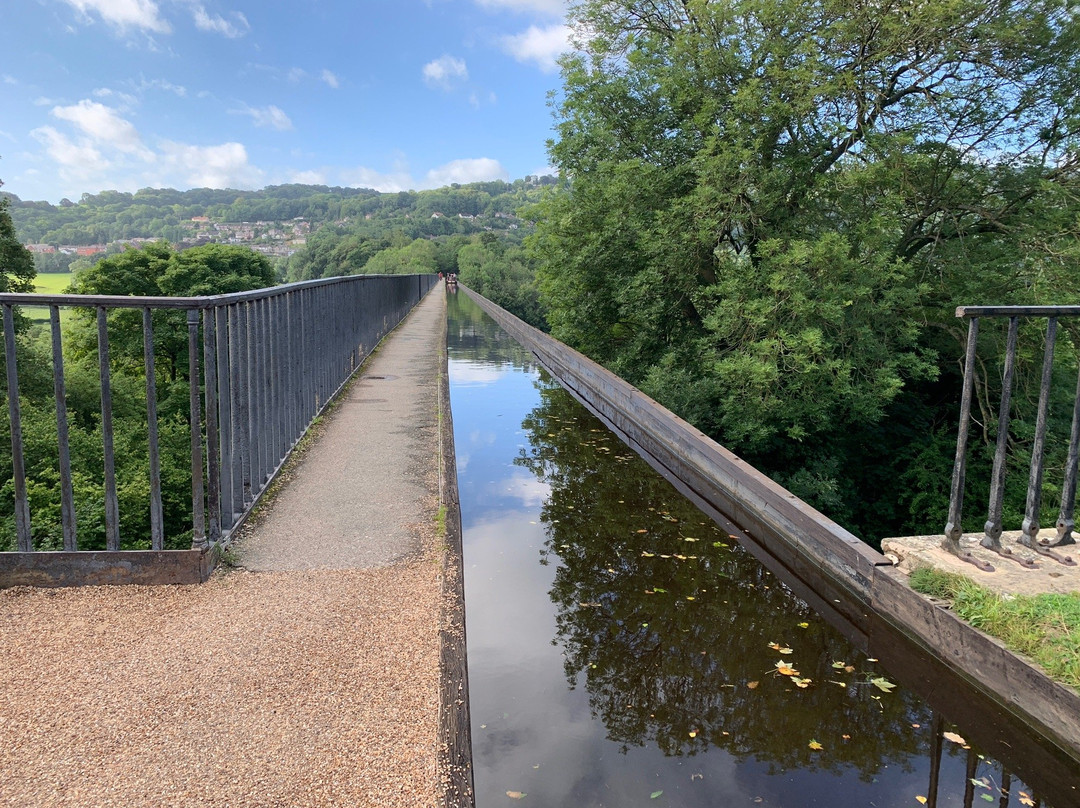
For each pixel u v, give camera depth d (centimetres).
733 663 374
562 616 422
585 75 1620
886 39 1163
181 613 331
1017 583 349
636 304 1578
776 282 1098
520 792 265
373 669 287
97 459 1814
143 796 211
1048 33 1148
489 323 2884
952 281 1250
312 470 583
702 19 1391
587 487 715
